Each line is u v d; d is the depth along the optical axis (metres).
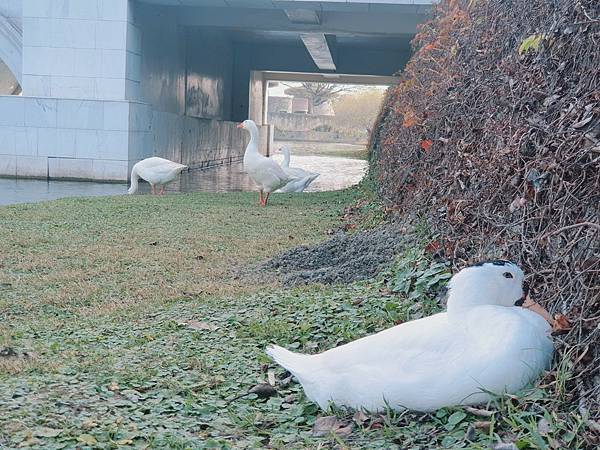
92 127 22.89
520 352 3.45
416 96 10.96
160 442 3.35
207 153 35.12
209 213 13.13
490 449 3.08
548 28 5.89
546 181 4.89
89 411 3.83
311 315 5.79
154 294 7.03
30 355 4.99
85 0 22.72
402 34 27.67
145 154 24.86
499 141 6.13
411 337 3.66
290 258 8.47
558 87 5.39
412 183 9.50
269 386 4.26
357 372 3.68
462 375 3.44
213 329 5.64
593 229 4.03
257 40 40.91
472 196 6.38
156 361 4.85
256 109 48.19
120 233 10.66
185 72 31.22
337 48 39.50
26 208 13.34
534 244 4.80
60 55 23.02
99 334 5.64
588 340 3.66
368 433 3.48
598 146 4.24
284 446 3.41
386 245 7.88
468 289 3.73
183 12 28.34
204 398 4.15
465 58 8.58
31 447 3.24
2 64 34.62
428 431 3.43
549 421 3.28
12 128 23.09
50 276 7.79
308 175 19.12
